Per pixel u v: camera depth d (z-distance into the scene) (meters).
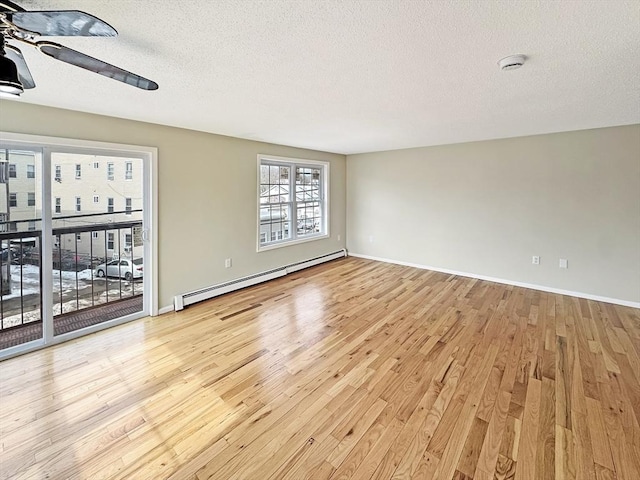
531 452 1.70
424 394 2.19
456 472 1.58
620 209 3.89
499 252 4.86
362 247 6.62
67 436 1.82
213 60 1.91
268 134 4.22
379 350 2.80
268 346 2.87
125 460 1.66
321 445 1.76
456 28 1.56
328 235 6.36
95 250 3.23
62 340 2.94
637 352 2.76
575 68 2.06
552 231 4.39
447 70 2.08
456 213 5.26
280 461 1.66
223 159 4.27
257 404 2.10
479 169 4.96
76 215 3.06
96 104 2.76
